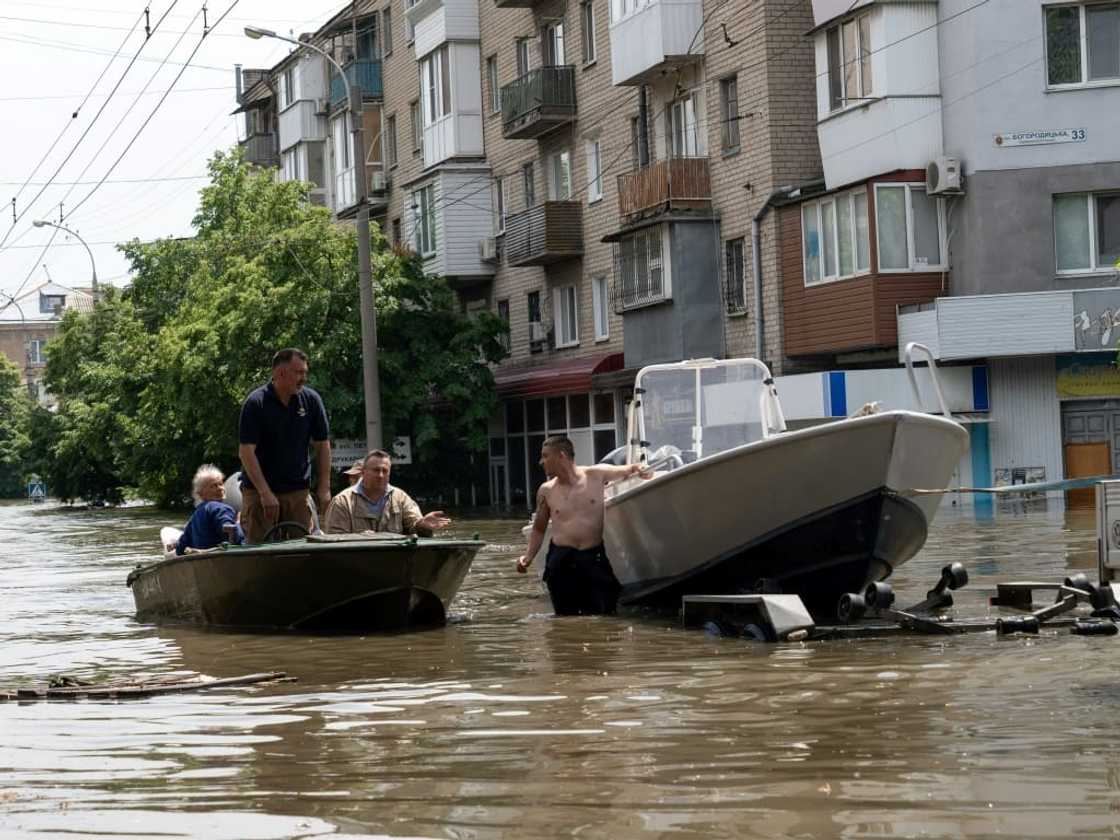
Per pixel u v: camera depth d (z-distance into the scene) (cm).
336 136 5316
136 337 5291
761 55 3134
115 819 521
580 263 3966
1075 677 767
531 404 4225
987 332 2800
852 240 2925
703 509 1184
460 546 1180
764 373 1330
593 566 1253
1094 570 1439
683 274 3325
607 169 3794
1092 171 2816
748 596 1026
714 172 3331
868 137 2923
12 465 11500
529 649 1008
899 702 710
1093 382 2869
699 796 522
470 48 4469
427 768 591
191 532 1349
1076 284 2828
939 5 2881
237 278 4203
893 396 2905
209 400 4234
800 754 590
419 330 4147
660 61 3353
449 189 4438
